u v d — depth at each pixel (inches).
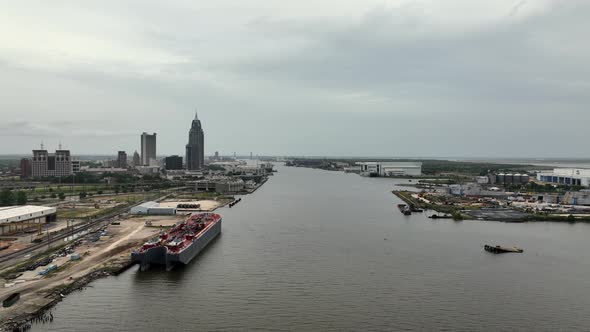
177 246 6166.3
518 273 6028.5
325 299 4992.6
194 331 4158.5
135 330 4151.1
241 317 4480.8
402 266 6323.8
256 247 7460.6
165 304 4785.9
